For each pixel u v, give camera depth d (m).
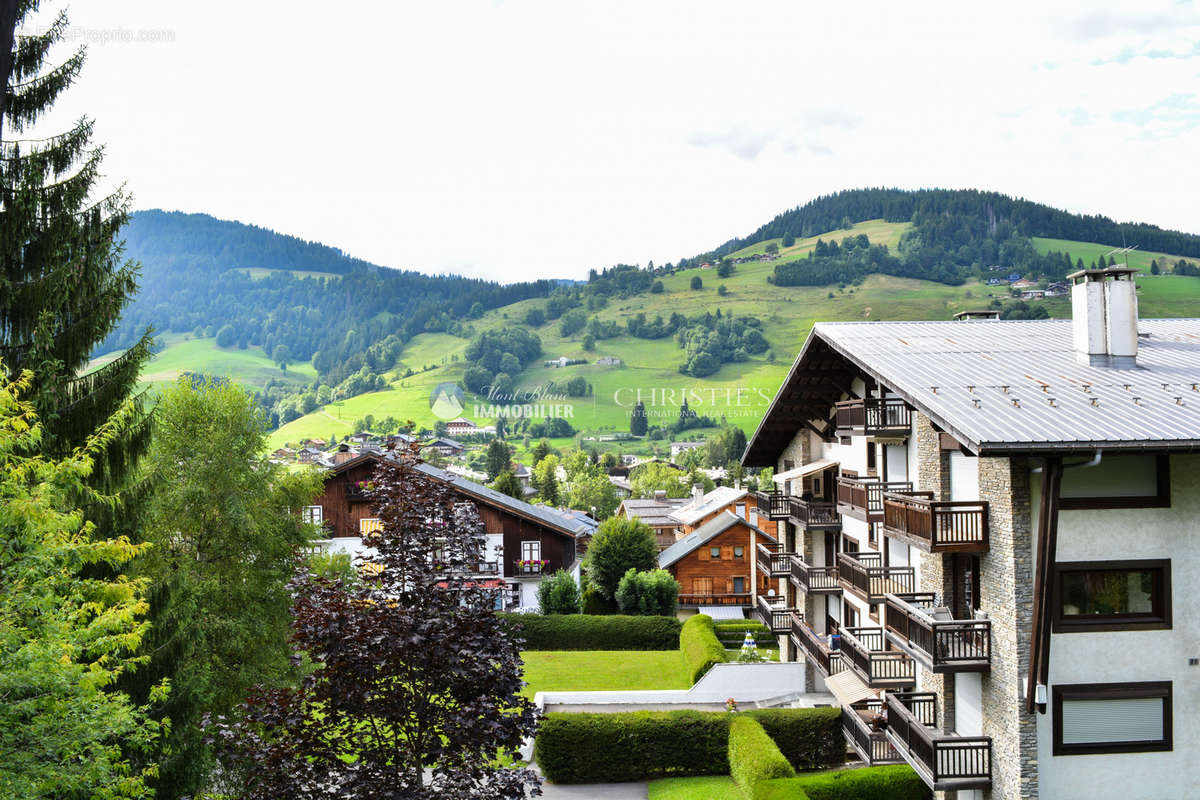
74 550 13.91
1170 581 19.64
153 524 27.55
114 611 14.15
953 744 20.59
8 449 13.55
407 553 14.34
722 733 29.95
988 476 20.44
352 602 14.05
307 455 181.38
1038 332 28.05
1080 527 19.58
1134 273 23.17
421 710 13.57
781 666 37.22
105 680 13.73
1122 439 17.78
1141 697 19.55
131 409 18.75
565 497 151.75
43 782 12.55
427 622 13.44
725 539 64.31
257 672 27.83
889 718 24.06
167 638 20.28
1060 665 19.56
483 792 13.36
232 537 29.14
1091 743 19.59
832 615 36.09
